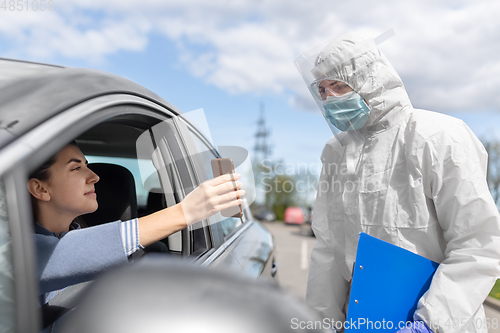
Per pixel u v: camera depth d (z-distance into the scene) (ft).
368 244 3.38
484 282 3.09
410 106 3.75
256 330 1.07
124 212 4.64
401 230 3.47
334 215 4.22
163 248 4.02
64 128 1.95
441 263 3.35
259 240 6.13
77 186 2.87
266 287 1.24
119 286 1.14
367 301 3.37
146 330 1.04
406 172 3.52
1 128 1.72
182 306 1.09
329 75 3.63
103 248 2.50
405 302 3.35
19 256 1.54
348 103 3.66
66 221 2.97
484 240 3.13
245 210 6.86
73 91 2.32
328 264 4.42
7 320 1.51
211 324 1.06
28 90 2.09
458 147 3.26
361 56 3.56
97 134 4.12
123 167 4.75
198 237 4.03
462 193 3.17
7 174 1.56
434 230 3.42
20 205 1.57
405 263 3.34
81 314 1.09
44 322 2.53
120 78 3.20
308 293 4.56
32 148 1.70
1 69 2.53
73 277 2.42
